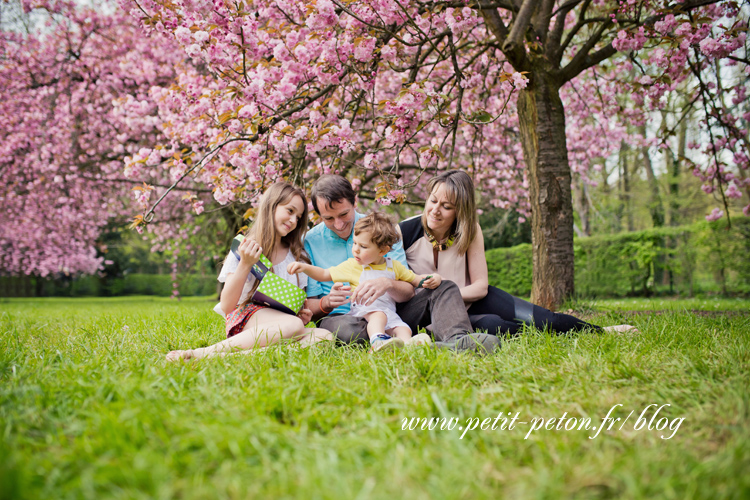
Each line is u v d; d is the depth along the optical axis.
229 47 3.75
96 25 8.52
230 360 2.13
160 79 8.30
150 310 6.86
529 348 2.30
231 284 2.61
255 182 4.41
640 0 4.30
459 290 2.71
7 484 0.96
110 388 1.60
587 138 8.40
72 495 0.98
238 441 1.16
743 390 1.47
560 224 5.06
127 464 1.09
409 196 6.89
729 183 6.04
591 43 5.20
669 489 0.96
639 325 3.10
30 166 9.09
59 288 23.11
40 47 8.60
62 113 8.48
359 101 4.23
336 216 2.87
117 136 8.16
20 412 1.46
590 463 1.11
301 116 4.50
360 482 1.04
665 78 4.36
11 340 2.91
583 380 1.74
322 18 3.46
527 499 0.96
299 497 0.94
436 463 1.14
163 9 3.77
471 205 2.92
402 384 1.72
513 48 4.69
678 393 1.58
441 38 4.31
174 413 1.36
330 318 2.75
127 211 11.73
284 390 1.54
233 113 3.66
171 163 4.66
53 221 10.87
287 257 2.94
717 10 4.56
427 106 3.84
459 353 2.20
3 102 8.26
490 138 7.41
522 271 13.62
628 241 11.84
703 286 11.19
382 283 2.61
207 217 10.76
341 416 1.42
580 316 4.34
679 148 14.33
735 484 0.97
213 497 0.97
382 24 3.86
